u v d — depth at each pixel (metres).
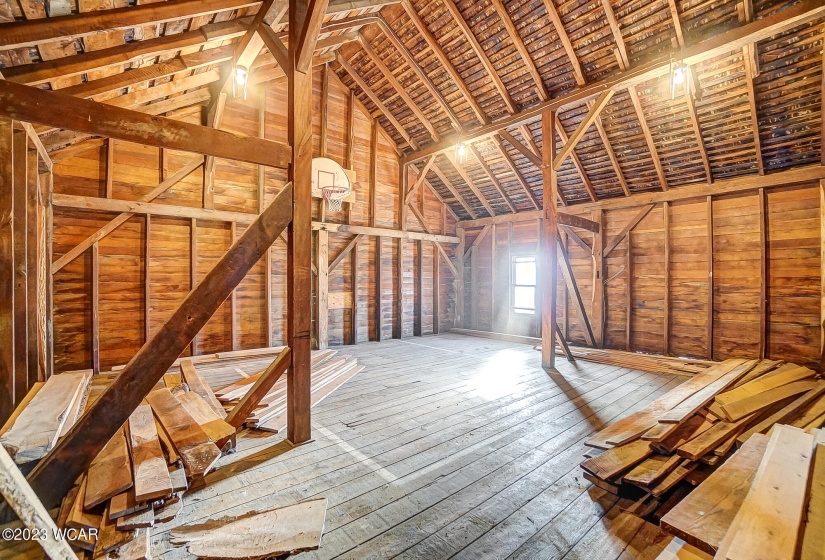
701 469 2.53
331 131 7.18
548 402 3.95
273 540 1.83
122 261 5.14
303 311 2.99
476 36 5.18
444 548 1.83
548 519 2.06
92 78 3.51
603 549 1.84
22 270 3.40
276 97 6.44
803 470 1.94
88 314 4.91
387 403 3.91
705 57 4.10
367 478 2.46
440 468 2.59
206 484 2.37
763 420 3.14
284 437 3.08
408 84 6.40
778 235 5.20
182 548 1.81
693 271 5.95
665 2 4.03
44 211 4.35
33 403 3.00
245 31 3.84
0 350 2.95
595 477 2.42
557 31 4.66
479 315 9.16
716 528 1.62
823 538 1.47
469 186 8.21
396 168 8.19
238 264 2.58
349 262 7.49
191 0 3.02
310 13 2.67
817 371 4.79
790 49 4.00
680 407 3.17
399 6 5.23
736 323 5.54
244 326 6.18
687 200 6.01
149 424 2.78
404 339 8.07
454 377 4.94
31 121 1.96
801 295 5.01
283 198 2.82
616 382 4.71
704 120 5.02
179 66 4.02
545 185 5.41
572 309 7.43
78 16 2.56
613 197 6.80
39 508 1.28
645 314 6.46
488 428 3.27
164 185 5.33
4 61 2.69
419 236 8.45
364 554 1.79
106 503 1.94
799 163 5.02
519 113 5.79
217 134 2.53
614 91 4.76
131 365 2.18
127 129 2.21
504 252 8.61
